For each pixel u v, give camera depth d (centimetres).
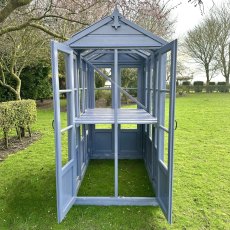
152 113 407
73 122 327
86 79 506
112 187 387
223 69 2611
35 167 467
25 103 654
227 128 821
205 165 475
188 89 2716
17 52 725
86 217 298
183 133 750
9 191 366
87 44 308
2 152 564
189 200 337
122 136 543
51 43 252
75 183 335
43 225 280
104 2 442
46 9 452
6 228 275
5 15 319
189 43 2602
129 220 291
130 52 479
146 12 435
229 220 289
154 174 377
